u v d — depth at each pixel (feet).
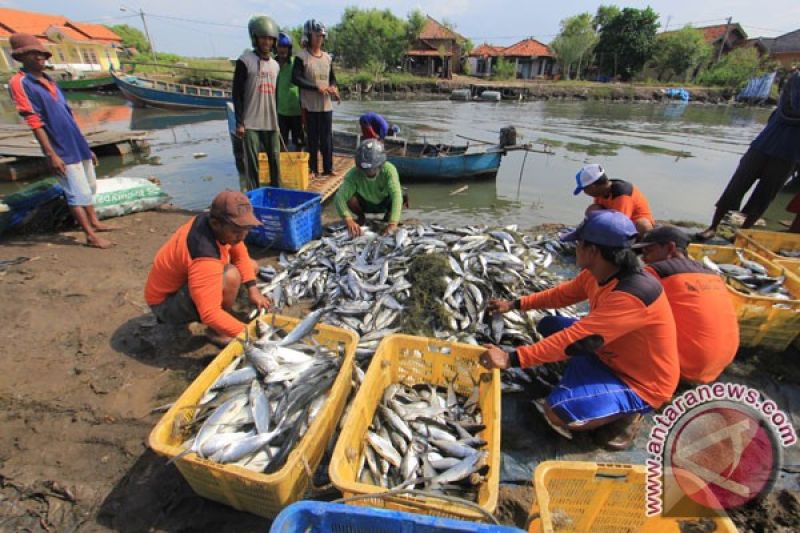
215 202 10.54
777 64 147.95
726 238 23.08
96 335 13.26
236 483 7.33
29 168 35.81
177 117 72.54
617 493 7.15
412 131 65.67
